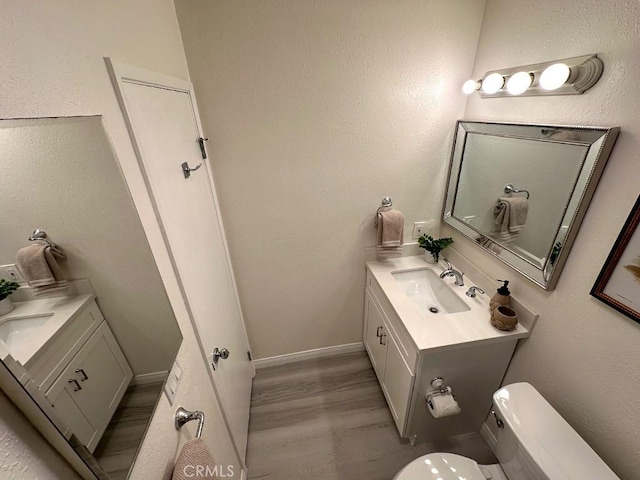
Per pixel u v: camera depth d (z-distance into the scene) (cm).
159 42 102
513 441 104
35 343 40
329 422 181
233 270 182
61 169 47
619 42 86
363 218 182
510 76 126
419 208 185
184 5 121
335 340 225
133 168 73
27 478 37
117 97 69
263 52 134
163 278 82
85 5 60
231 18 126
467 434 170
